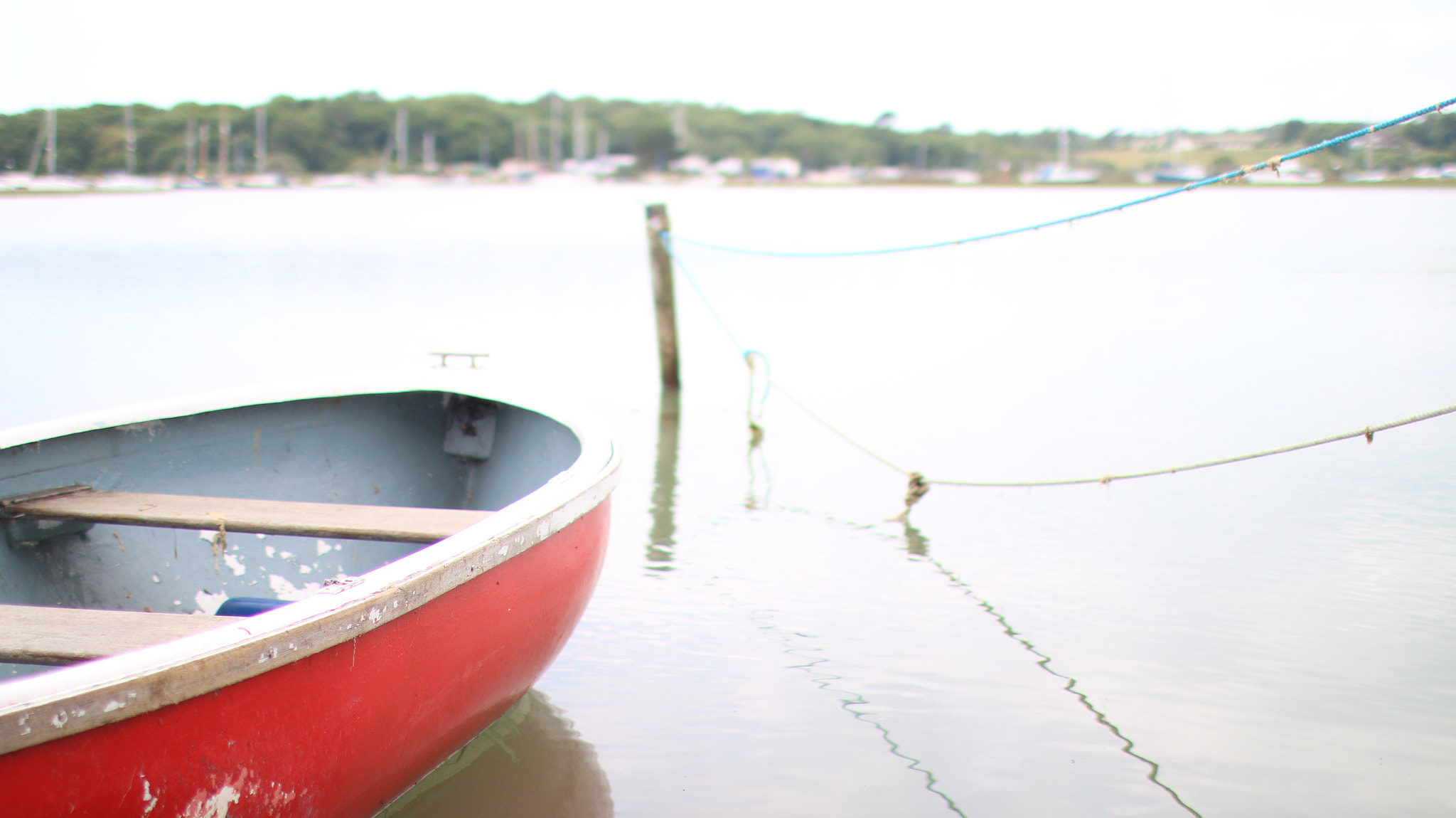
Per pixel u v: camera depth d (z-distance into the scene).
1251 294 16.83
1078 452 7.77
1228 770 3.55
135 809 2.13
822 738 3.77
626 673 4.29
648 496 6.83
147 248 28.09
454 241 32.59
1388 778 3.50
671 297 10.38
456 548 2.88
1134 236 32.09
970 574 5.41
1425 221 35.72
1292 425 8.38
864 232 36.84
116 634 2.45
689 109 158.12
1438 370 10.39
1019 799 3.40
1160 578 5.30
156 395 9.57
